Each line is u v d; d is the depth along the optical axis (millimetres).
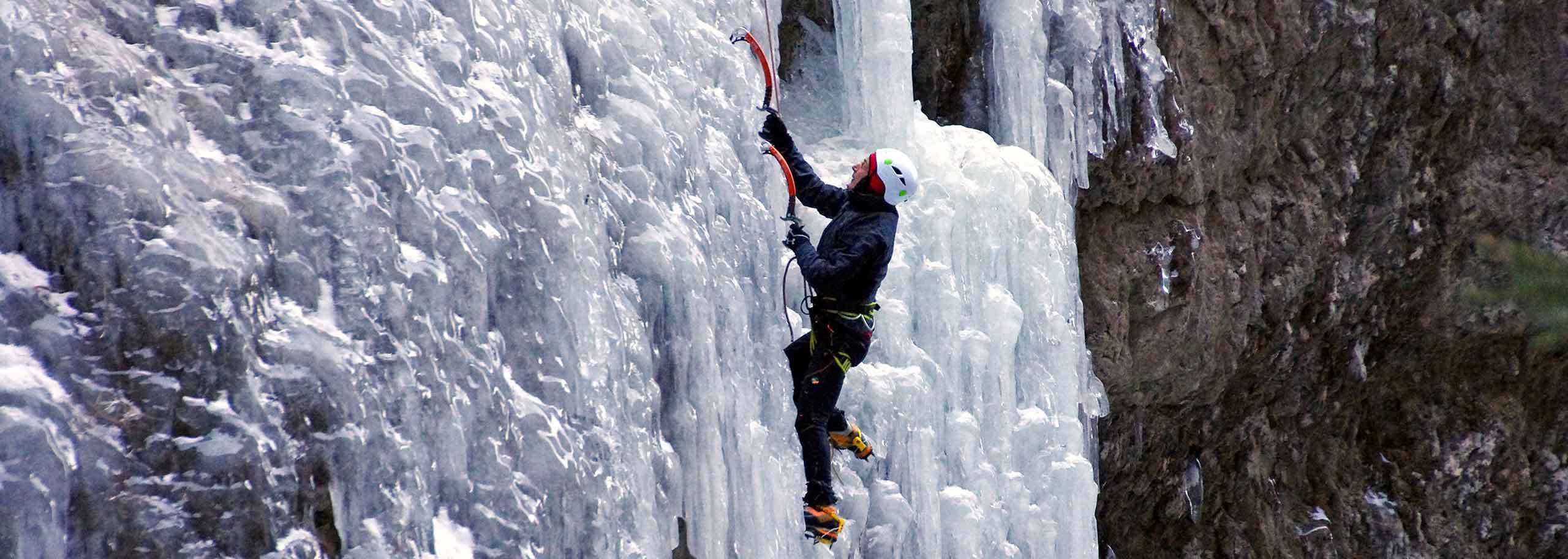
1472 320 10586
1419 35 9336
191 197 2787
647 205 4078
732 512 4301
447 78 3424
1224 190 8977
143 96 2803
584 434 3584
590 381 3631
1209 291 8906
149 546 2617
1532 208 10203
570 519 3477
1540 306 3502
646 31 4434
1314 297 9906
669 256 4055
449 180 3336
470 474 3277
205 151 2893
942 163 6109
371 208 3098
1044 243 6555
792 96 6520
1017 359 6520
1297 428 10703
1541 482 11641
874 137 6121
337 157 3061
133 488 2615
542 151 3656
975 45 7301
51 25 2693
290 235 2947
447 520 3213
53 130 2635
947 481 5684
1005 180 6316
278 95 3021
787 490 4582
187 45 2934
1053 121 7523
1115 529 9867
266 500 2783
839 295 4324
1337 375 10609
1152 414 9484
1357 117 9445
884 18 6035
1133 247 8398
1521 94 9914
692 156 4391
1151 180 8211
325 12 3188
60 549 2498
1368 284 10070
